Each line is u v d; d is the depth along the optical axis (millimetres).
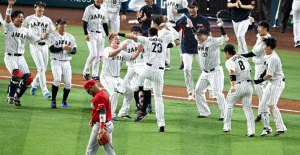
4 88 56062
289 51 75625
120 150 43438
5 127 46812
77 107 52062
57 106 52062
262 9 83500
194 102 55531
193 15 55469
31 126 47312
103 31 60688
